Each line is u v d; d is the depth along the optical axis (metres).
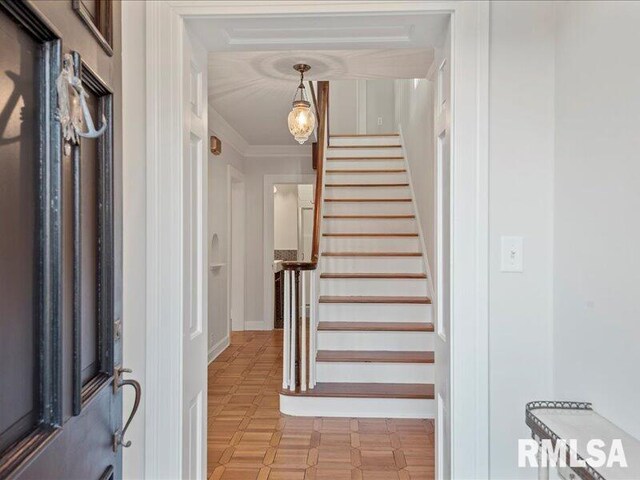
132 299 1.34
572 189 1.28
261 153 5.95
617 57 1.09
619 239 1.08
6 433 0.68
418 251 4.49
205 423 1.66
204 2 1.39
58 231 0.78
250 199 6.00
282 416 3.13
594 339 1.18
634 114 1.03
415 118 4.77
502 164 1.40
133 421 1.35
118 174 1.17
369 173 5.41
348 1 1.38
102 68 1.06
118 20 1.19
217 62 2.75
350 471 2.39
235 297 6.00
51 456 0.78
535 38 1.40
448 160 1.45
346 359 3.35
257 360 4.58
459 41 1.39
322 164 4.35
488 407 1.39
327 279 4.06
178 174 1.40
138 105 1.38
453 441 1.39
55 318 0.78
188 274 1.46
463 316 1.39
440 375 1.58
